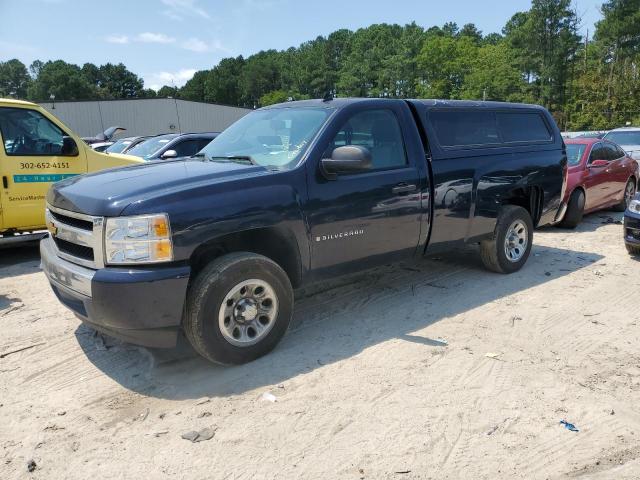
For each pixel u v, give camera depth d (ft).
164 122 163.02
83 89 450.71
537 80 239.71
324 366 13.19
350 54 395.75
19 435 10.48
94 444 10.18
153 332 11.82
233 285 12.44
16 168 22.82
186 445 10.11
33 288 19.67
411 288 19.27
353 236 14.92
